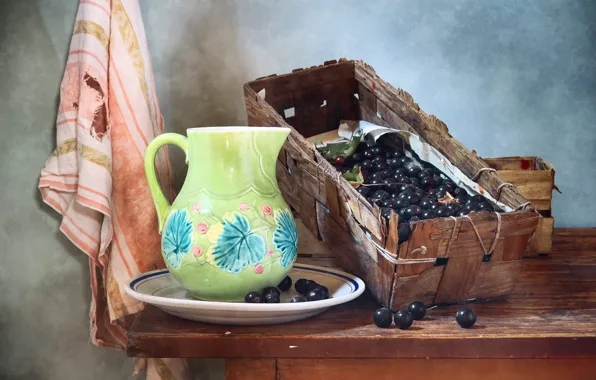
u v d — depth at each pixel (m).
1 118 1.52
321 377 1.07
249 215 1.10
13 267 1.56
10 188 1.53
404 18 1.50
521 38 1.49
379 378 1.08
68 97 1.32
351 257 1.21
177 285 1.20
